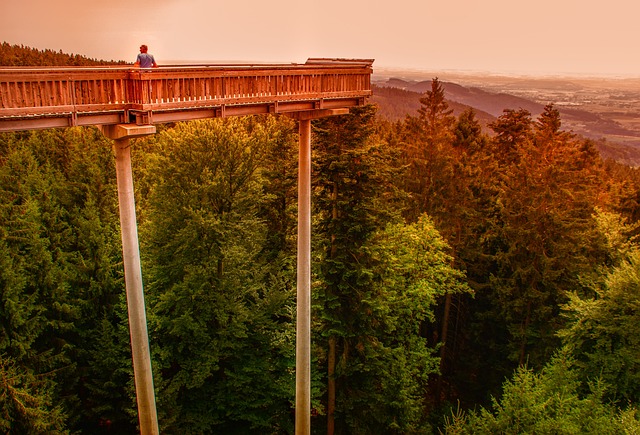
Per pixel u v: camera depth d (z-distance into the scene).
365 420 20.78
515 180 28.55
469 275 32.00
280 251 24.75
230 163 21.94
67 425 20.36
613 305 20.61
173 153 22.14
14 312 17.69
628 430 13.93
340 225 17.86
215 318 21.00
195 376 19.39
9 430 16.48
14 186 27.33
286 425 21.42
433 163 30.38
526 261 27.25
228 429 22.16
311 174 17.61
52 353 20.61
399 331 24.27
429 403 29.95
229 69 12.12
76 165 28.89
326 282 17.95
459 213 29.28
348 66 15.89
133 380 19.75
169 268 21.12
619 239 27.67
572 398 16.09
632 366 19.31
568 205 27.52
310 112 15.34
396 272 23.14
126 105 10.71
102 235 22.75
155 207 22.14
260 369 20.61
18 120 9.24
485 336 32.50
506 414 15.96
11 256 19.66
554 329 25.94
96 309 22.42
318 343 20.58
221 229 20.56
